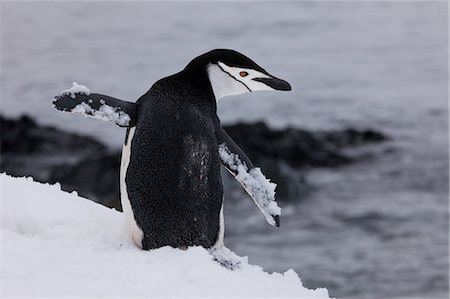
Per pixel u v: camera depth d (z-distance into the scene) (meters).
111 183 38.88
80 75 84.94
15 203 10.56
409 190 44.78
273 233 36.94
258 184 9.55
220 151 9.53
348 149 52.12
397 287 31.81
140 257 9.05
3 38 110.56
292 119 64.81
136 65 89.88
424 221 39.75
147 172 9.32
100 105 9.45
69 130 61.12
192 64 9.84
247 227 37.25
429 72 84.81
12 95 75.81
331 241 36.81
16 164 47.62
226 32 111.81
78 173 39.44
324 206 41.50
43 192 11.09
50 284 8.24
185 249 9.36
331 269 33.44
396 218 40.09
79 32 114.38
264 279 9.24
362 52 97.19
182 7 135.75
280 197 41.97
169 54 96.38
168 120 9.41
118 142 56.78
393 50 98.50
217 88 9.86
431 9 131.25
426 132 58.69
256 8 132.50
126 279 8.52
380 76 82.88
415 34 109.62
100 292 8.16
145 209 9.32
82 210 10.86
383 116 64.75
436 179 46.78
